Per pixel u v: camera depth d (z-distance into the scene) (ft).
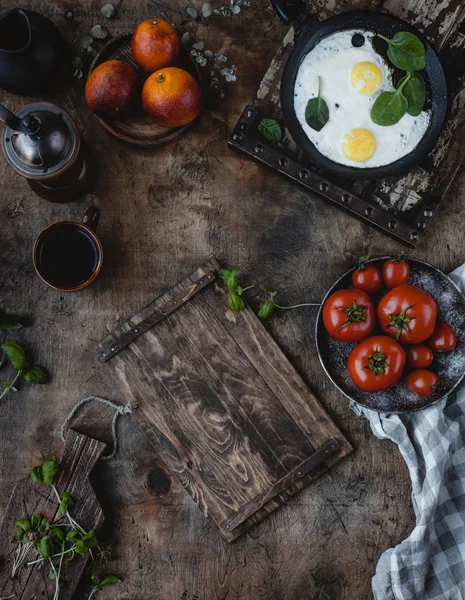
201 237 4.15
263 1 4.12
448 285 3.97
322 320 3.96
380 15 3.83
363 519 4.09
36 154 3.71
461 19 4.00
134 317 4.09
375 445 4.10
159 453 4.09
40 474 3.99
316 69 3.84
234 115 4.13
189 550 4.11
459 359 3.94
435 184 4.00
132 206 4.15
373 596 4.08
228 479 4.08
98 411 4.13
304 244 4.15
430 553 4.02
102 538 4.10
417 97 3.76
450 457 4.05
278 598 4.09
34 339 4.14
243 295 4.14
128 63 4.03
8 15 3.81
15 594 4.00
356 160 3.86
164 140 4.00
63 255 3.98
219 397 4.10
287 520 4.10
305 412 4.07
